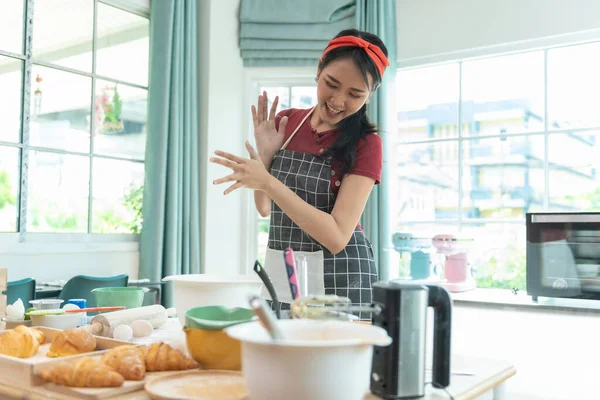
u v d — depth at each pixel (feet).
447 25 11.73
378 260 11.66
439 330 2.97
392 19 12.17
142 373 2.88
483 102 25.89
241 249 13.00
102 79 11.75
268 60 12.84
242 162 4.07
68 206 11.14
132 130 12.29
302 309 2.72
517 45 11.11
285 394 2.21
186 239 12.10
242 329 2.37
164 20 11.99
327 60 4.51
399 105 13.58
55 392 2.76
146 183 11.93
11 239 10.18
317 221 4.19
